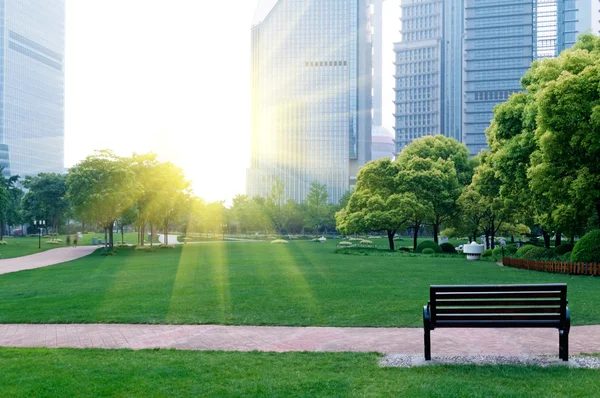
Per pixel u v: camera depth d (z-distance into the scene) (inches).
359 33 7298.2
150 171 2091.5
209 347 355.6
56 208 3257.9
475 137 7721.5
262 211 4042.8
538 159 972.6
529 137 1045.8
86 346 362.0
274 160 7180.1
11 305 566.6
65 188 3255.4
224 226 4256.9
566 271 888.3
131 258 1579.7
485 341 368.2
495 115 1198.3
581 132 855.1
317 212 4005.9
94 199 1808.6
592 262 871.7
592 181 866.1
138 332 410.3
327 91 7160.4
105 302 576.4
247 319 459.5
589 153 863.7
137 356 323.0
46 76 7524.6
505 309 302.4
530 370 277.6
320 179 7017.7
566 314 301.1
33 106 7145.7
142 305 548.4
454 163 2137.1
